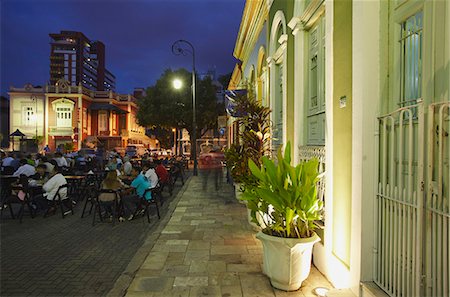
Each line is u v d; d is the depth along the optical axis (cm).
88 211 939
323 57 529
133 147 3469
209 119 3048
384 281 328
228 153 971
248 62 1492
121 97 4806
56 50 10862
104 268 503
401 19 333
